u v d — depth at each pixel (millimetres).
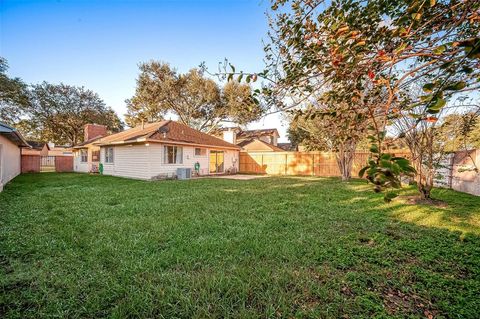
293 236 3811
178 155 14539
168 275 2545
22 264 2824
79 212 5371
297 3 1660
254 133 30156
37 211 5395
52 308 2025
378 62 1282
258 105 1956
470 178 7766
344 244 3484
